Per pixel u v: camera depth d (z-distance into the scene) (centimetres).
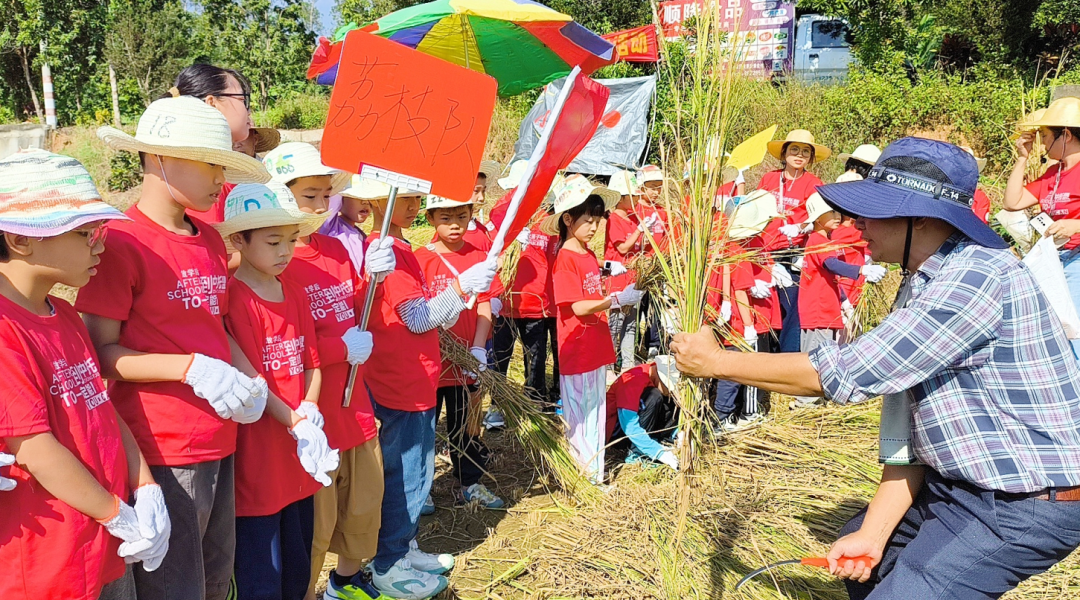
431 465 330
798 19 1625
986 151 1181
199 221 238
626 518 374
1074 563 337
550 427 412
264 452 249
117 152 1571
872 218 219
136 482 203
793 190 593
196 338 222
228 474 237
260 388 222
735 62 277
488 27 432
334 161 254
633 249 603
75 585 184
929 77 1323
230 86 298
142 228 217
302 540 268
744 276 476
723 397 476
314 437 246
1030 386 208
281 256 246
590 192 402
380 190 318
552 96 873
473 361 391
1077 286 477
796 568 339
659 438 449
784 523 374
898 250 227
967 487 218
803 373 221
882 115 1245
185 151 211
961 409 213
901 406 236
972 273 208
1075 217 491
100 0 2675
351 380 284
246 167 230
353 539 299
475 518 394
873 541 237
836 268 517
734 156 451
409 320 312
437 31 440
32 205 175
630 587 325
